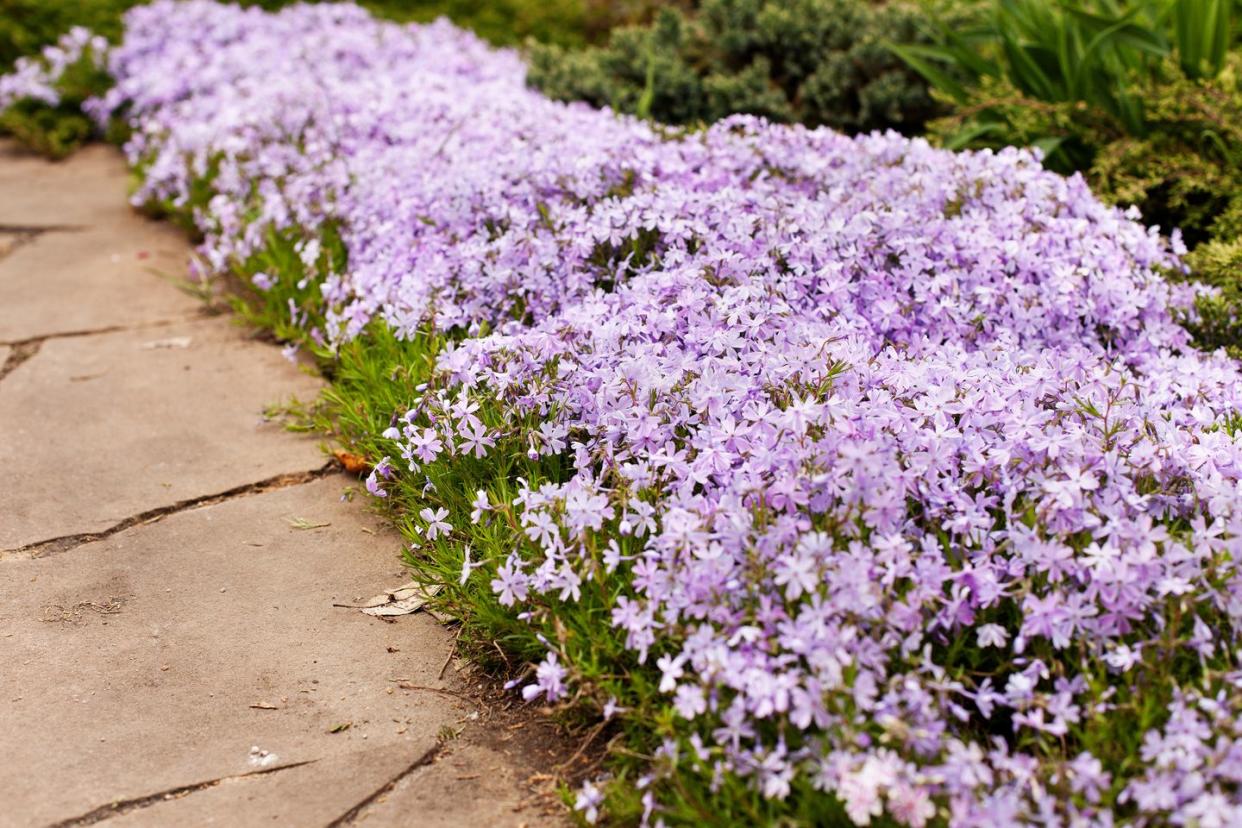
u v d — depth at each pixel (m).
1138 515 2.57
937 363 3.05
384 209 4.46
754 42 5.81
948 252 3.63
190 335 4.70
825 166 4.18
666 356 3.12
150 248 5.68
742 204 3.88
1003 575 2.51
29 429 3.90
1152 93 4.59
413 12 8.35
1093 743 2.20
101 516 3.41
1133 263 3.82
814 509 2.60
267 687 2.73
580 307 3.45
